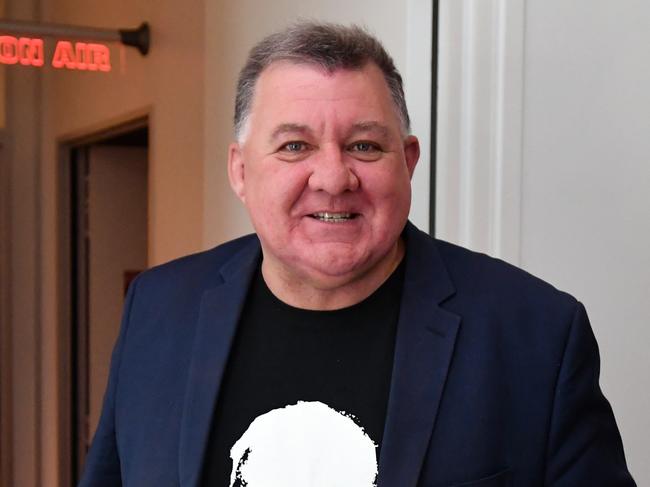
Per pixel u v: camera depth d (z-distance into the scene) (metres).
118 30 2.57
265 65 1.09
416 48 1.81
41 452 3.07
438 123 1.83
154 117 2.58
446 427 1.09
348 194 1.06
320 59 1.05
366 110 1.05
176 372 1.22
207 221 2.38
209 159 2.37
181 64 2.47
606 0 1.93
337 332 1.16
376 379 1.13
